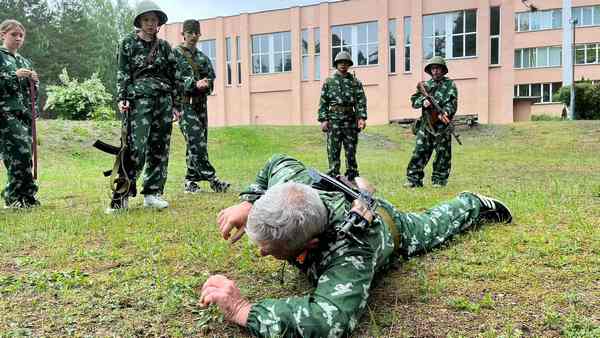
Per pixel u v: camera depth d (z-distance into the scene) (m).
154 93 5.00
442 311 2.46
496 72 24.25
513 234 3.61
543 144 14.98
